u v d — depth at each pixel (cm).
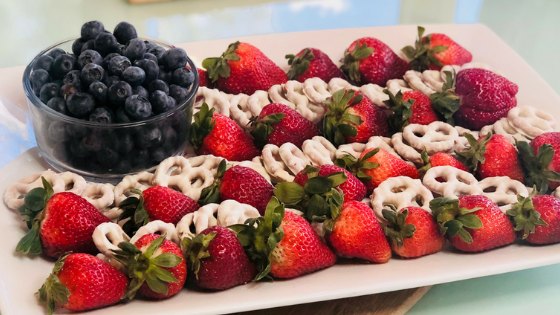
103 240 32
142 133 38
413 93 47
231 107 44
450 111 46
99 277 31
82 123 37
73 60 39
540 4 72
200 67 49
